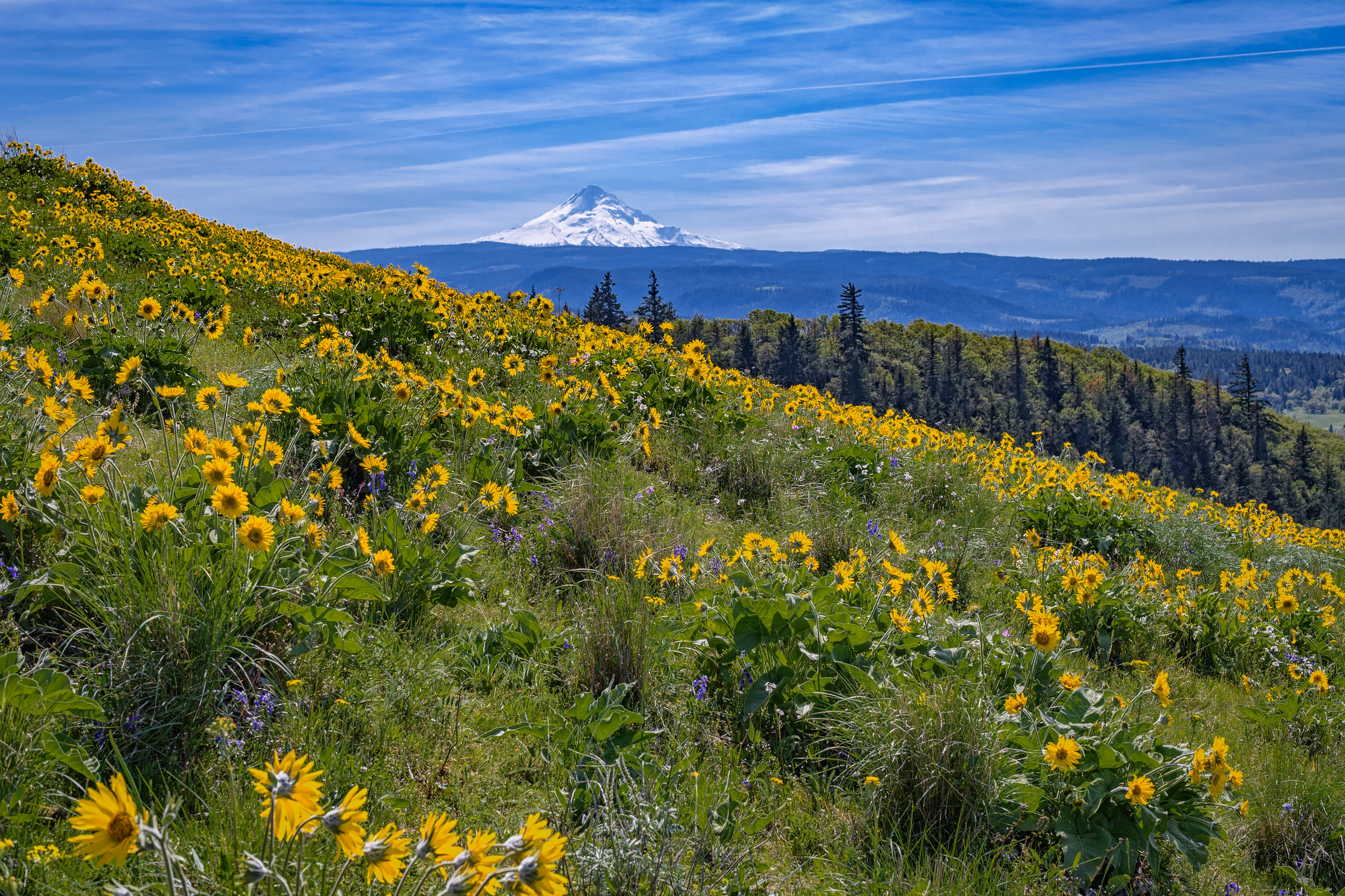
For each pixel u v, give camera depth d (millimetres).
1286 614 6977
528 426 6730
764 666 4059
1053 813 3330
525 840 1537
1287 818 3850
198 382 6031
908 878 2887
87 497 2943
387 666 3295
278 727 2779
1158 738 3994
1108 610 6352
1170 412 148250
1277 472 137875
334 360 6332
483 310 11766
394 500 5020
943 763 3295
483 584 4375
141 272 11328
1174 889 3283
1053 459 13117
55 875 1937
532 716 3428
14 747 2225
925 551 6684
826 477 8219
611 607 4016
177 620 2771
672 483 7359
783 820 3199
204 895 1890
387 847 1501
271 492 3766
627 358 10539
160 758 2586
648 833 2584
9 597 2996
